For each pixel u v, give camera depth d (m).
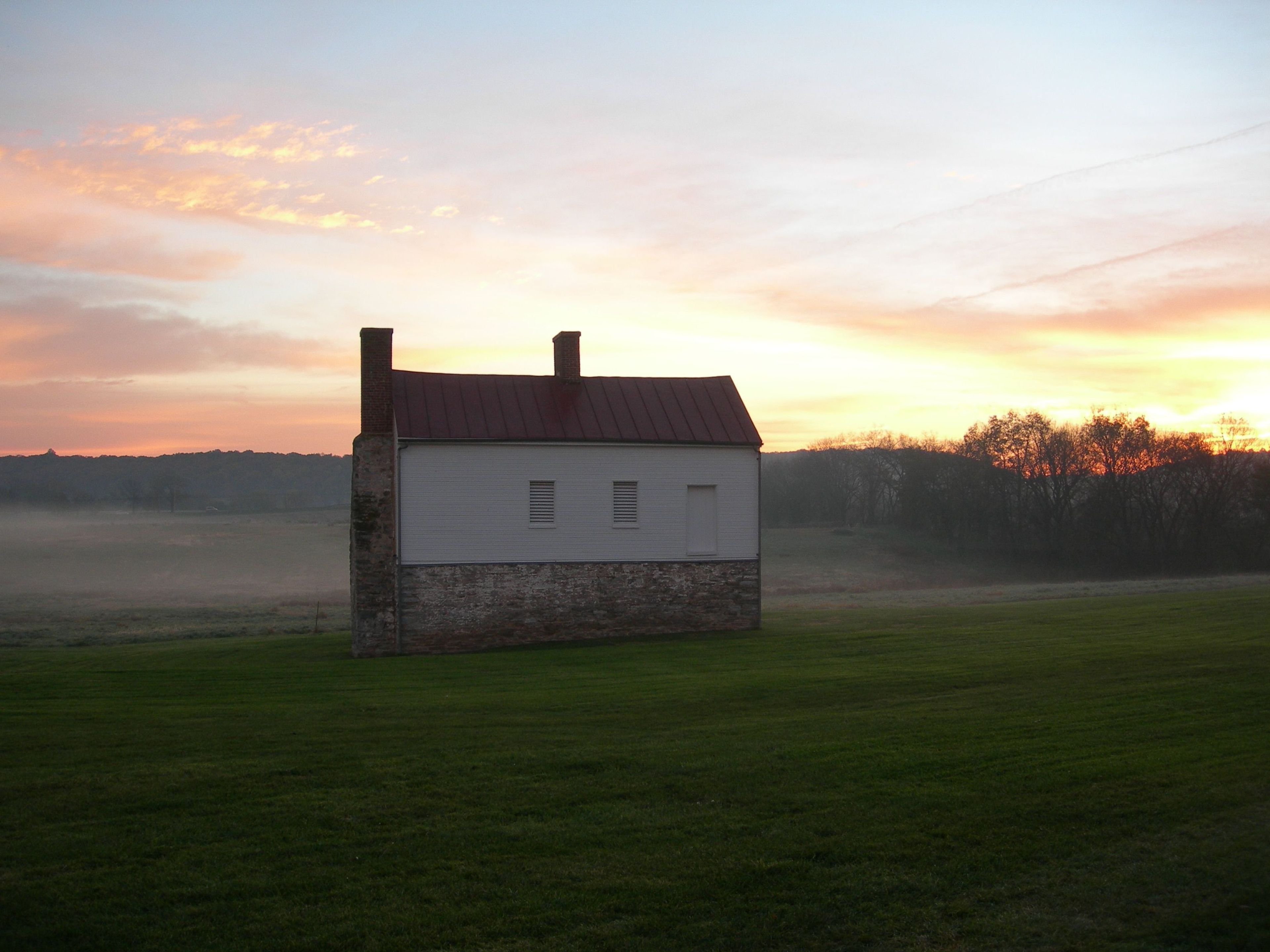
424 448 28.47
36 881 8.92
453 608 28.27
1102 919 7.78
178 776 12.30
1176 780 11.02
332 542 97.50
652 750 13.41
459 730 15.17
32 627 40.12
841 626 30.95
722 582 29.92
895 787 11.25
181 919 8.17
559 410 30.33
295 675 22.36
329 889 8.76
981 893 8.35
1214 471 85.75
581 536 29.25
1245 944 7.25
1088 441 90.12
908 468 102.19
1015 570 84.75
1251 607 30.58
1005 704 16.02
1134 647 22.25
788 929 7.88
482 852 9.57
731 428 30.77
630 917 8.12
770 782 11.66
